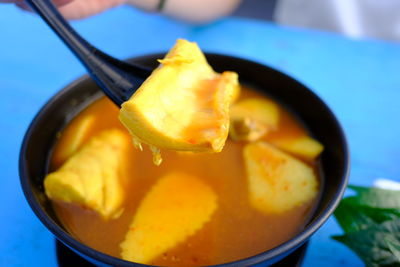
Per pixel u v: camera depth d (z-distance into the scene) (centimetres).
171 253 23
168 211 25
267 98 31
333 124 26
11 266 27
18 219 29
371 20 55
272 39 43
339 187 22
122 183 26
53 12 25
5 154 33
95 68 25
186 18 43
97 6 36
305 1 56
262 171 27
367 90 38
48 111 27
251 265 19
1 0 31
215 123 20
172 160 27
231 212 25
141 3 41
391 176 31
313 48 42
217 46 42
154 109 20
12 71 39
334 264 26
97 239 24
